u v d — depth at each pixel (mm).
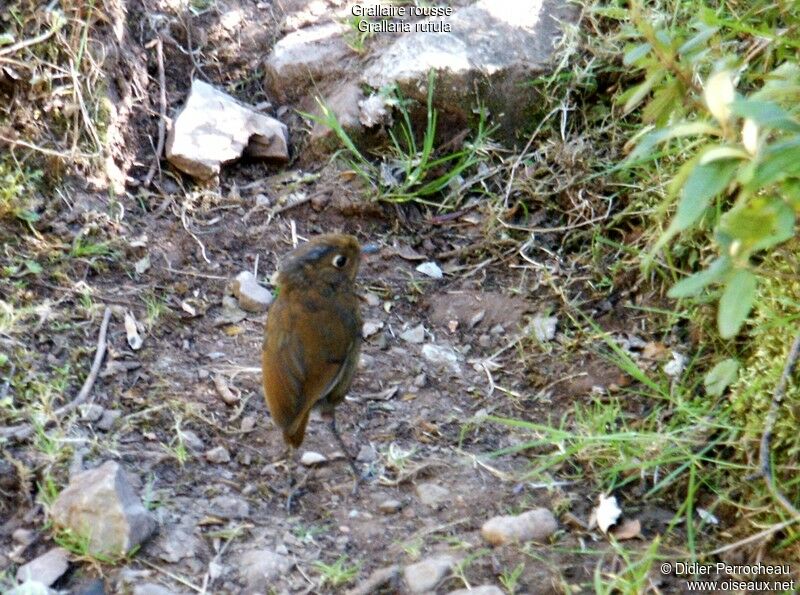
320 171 6535
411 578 4312
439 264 6281
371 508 4777
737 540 4582
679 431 4898
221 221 6242
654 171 6066
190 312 5727
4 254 5719
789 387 4672
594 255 6066
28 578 4176
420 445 5160
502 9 6879
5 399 4953
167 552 4387
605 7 6727
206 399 5250
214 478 4840
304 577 4348
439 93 6543
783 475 4625
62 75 6133
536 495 4852
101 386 5191
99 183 6148
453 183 6539
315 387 4871
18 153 6035
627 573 4348
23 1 6176
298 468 4977
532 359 5688
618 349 5367
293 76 6820
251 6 7141
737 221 3227
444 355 5727
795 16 5004
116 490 4383
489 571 4379
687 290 3422
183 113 6449
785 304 4871
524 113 6652
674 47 4137
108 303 5641
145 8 6812
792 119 3148
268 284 5965
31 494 4578
